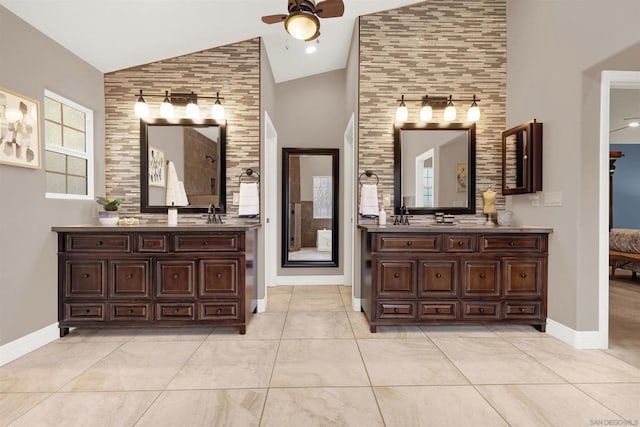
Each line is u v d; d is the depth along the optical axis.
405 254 2.81
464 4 3.39
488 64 3.41
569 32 2.56
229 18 2.93
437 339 2.68
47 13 2.38
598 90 2.47
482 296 2.81
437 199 3.43
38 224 2.51
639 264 4.67
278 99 4.50
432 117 3.41
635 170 6.82
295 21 2.11
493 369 2.16
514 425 1.60
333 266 4.62
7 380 2.02
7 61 2.25
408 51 3.39
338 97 4.53
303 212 4.63
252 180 3.42
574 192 2.53
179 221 3.38
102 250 2.71
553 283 2.75
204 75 3.37
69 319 2.70
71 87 2.86
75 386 1.95
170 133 3.38
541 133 2.90
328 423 1.62
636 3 2.03
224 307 2.77
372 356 2.36
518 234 2.81
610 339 2.66
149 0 2.49
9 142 2.25
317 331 2.85
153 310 2.74
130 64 3.27
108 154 3.34
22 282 2.37
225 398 1.83
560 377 2.06
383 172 3.41
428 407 1.75
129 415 1.68
